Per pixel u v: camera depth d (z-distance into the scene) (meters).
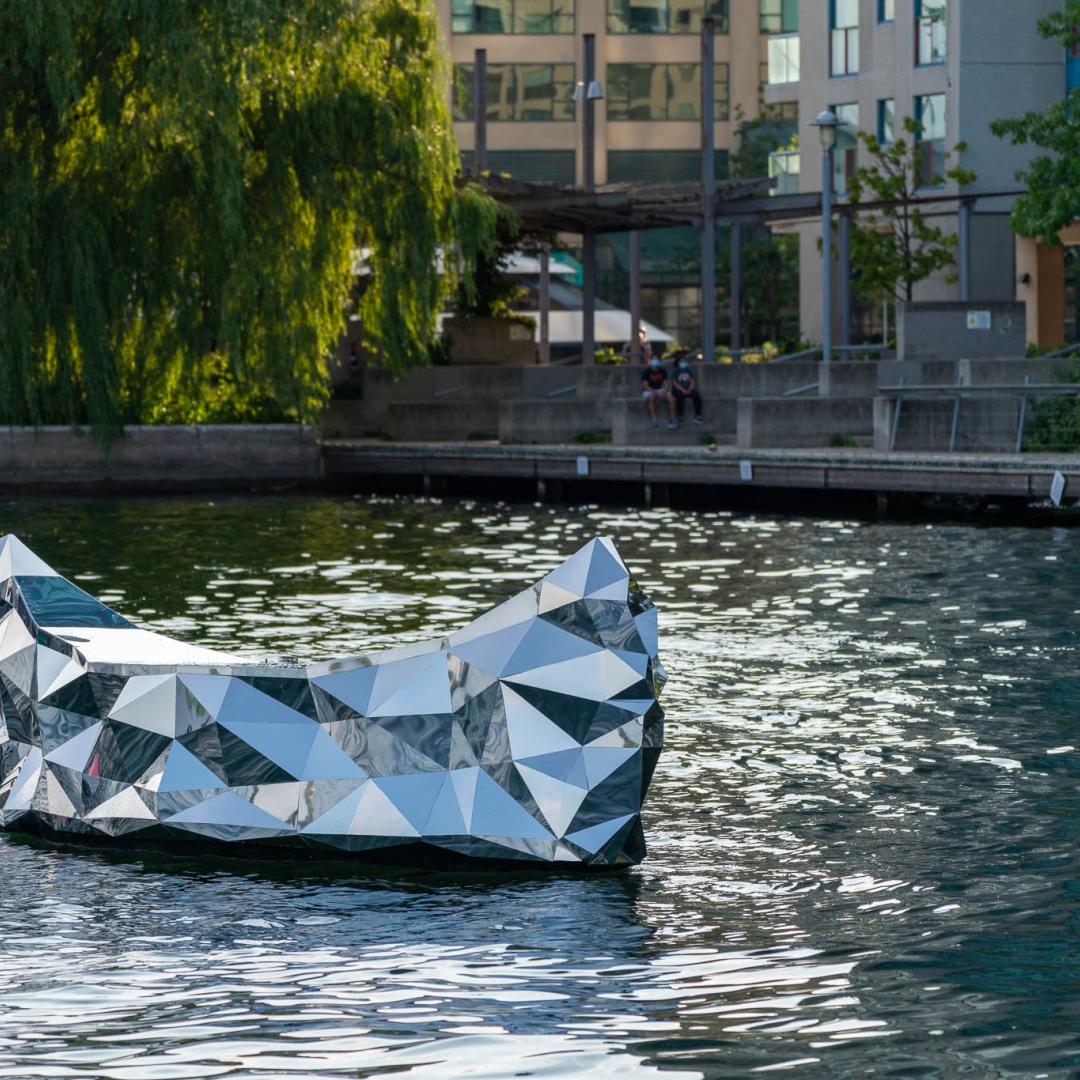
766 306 93.38
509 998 8.06
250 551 29.11
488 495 44.00
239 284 43.22
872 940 8.84
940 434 39.72
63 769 10.77
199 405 47.09
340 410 53.50
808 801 11.66
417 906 9.39
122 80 41.97
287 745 10.23
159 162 43.47
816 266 71.81
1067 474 32.81
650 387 45.31
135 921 9.23
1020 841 10.65
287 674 10.28
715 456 38.69
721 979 8.29
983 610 20.69
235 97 40.88
